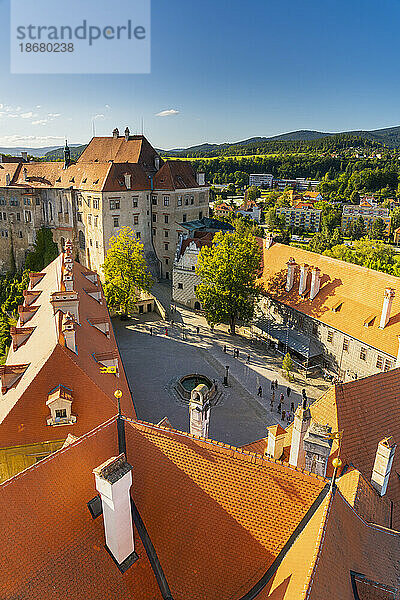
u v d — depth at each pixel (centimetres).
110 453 1805
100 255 9369
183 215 9881
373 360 4978
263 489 1583
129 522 1538
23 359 3562
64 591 1446
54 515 1579
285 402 5072
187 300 8031
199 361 6019
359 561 1483
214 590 1491
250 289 6456
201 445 1709
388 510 2109
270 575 1438
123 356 6131
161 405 4994
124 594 1505
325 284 5969
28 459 2953
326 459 1823
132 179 9456
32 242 10488
